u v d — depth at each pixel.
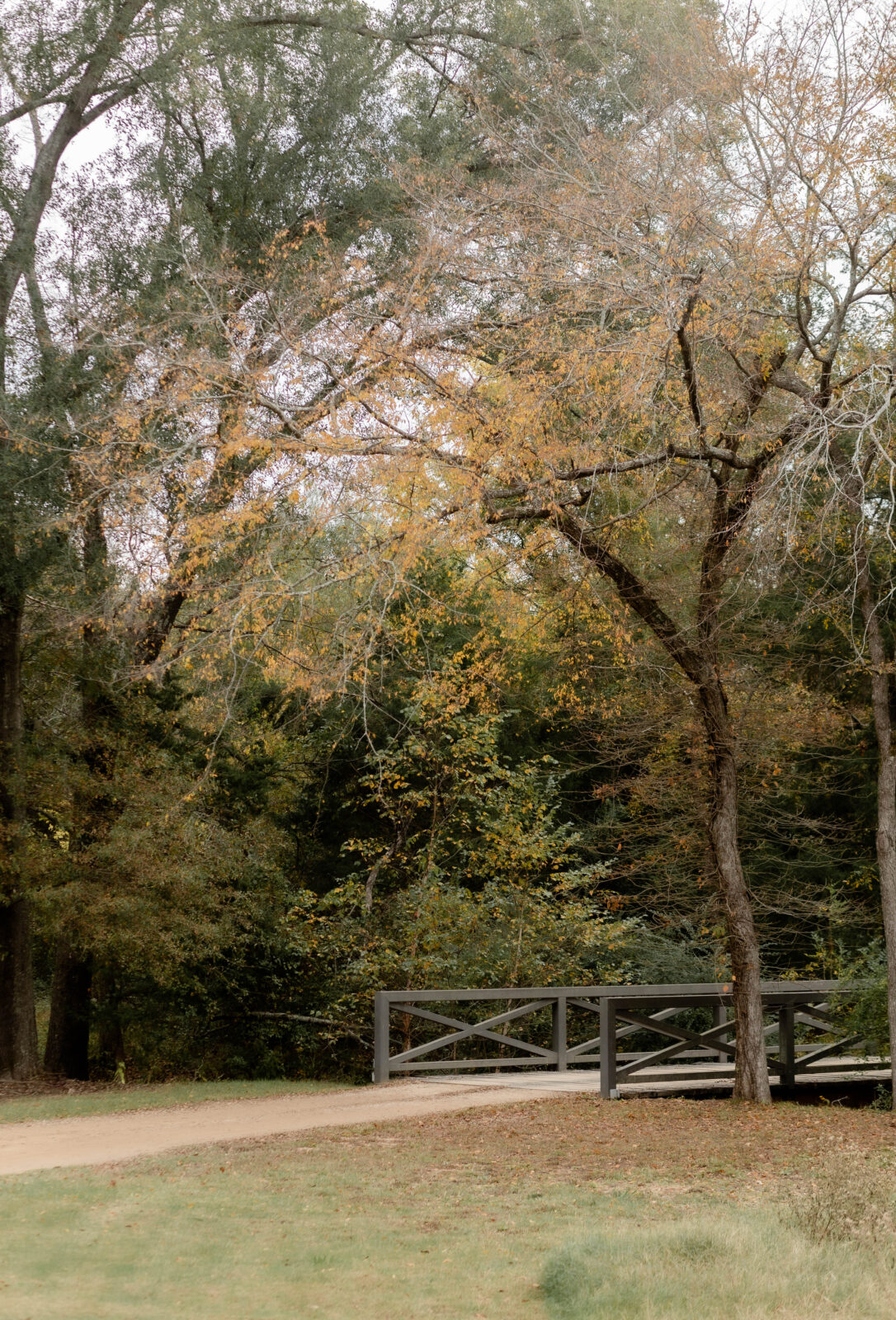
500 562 13.66
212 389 14.85
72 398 16.38
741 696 16.83
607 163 13.24
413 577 16.02
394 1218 7.27
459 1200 7.83
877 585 14.48
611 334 13.12
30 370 16.66
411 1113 12.05
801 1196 7.67
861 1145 10.06
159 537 14.99
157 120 18.17
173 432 15.74
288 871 23.80
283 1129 11.15
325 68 18.30
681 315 11.69
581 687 18.47
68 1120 12.36
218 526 13.30
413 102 20.45
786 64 12.01
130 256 17.00
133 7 17.89
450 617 16.77
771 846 22.36
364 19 19.61
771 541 12.04
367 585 14.16
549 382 12.53
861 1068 15.42
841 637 16.47
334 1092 14.14
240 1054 21.62
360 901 20.86
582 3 18.38
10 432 15.88
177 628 18.34
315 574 13.27
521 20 18.86
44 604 17.91
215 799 20.06
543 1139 10.31
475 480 11.86
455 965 18.83
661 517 15.37
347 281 15.08
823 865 21.34
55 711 19.08
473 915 19.23
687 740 15.95
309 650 14.17
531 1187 8.25
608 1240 6.21
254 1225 7.02
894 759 13.76
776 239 12.12
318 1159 9.38
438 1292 5.70
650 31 14.83
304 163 18.05
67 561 16.58
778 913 22.12
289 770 23.23
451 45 19.92
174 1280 5.84
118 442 14.85
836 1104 14.71
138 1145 10.38
